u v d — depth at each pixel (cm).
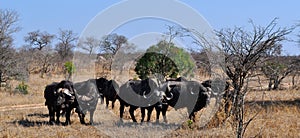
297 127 1664
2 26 4272
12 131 1634
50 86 1891
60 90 1844
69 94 1828
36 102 3127
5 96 3403
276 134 1491
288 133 1524
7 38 4266
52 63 6762
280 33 1722
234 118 1560
